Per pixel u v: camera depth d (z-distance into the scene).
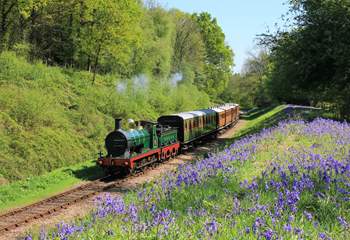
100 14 41.88
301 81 35.59
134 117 39.19
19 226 14.71
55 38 46.28
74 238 8.99
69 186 21.64
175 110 54.03
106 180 23.27
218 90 98.50
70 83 38.22
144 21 59.16
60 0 41.34
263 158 17.47
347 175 11.97
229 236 8.14
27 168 22.83
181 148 33.19
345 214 9.51
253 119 73.06
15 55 35.53
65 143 27.17
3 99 26.86
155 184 14.13
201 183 13.30
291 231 7.93
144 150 25.80
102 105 36.72
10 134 24.44
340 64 32.44
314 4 33.78
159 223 9.08
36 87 32.22
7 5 36.53
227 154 18.27
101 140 31.38
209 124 41.41
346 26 31.92
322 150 17.27
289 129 26.02
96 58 43.31
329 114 40.16
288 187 11.49
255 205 9.91
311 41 33.44
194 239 8.25
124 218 9.96
